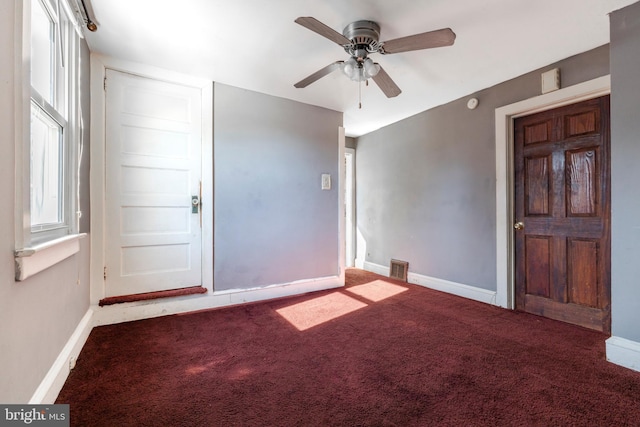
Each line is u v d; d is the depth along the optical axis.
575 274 2.35
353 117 3.78
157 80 2.54
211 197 2.76
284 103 3.15
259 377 1.59
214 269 2.78
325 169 3.44
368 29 1.83
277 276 3.12
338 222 3.55
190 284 2.71
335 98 3.15
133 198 2.47
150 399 1.39
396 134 3.98
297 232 3.24
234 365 1.71
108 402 1.36
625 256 1.71
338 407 1.34
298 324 2.35
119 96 2.40
